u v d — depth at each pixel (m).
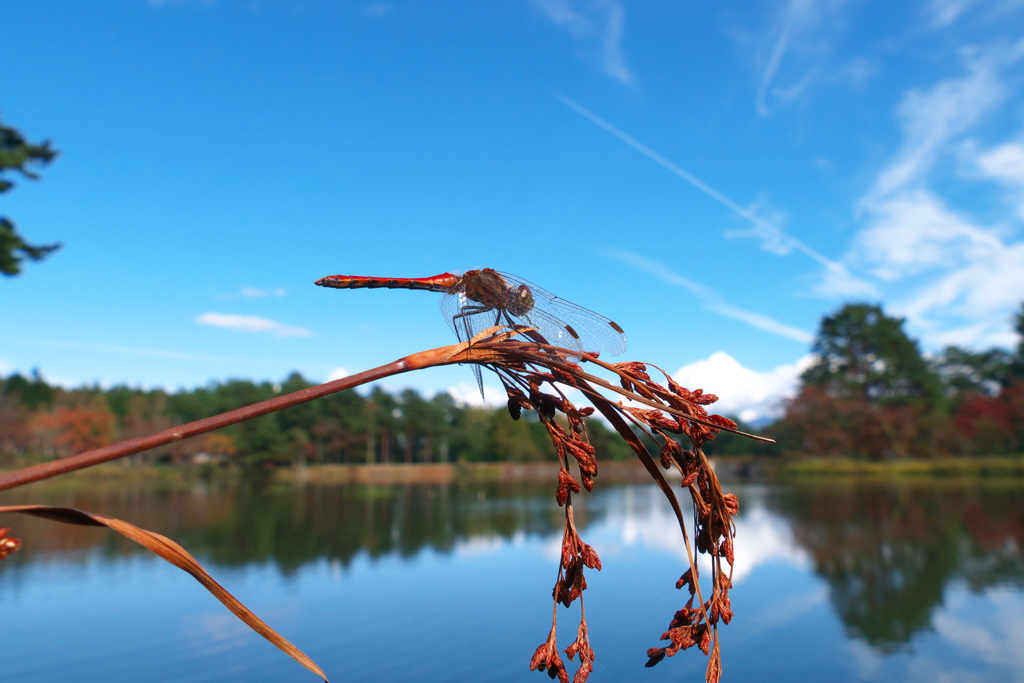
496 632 11.68
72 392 99.38
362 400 104.44
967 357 89.19
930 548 20.67
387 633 11.84
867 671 10.02
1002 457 69.25
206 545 23.67
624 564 17.39
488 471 97.81
